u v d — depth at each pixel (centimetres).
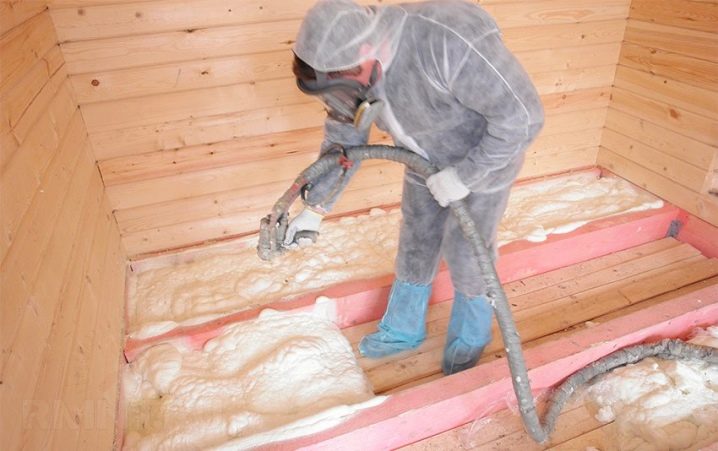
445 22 103
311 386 155
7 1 124
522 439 146
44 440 92
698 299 176
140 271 207
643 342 168
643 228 231
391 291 173
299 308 181
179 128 191
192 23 174
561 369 156
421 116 118
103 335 147
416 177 145
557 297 205
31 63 133
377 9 108
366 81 110
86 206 158
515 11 219
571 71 245
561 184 267
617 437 146
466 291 154
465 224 125
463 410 146
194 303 188
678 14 216
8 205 96
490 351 181
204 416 147
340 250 215
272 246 134
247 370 160
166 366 159
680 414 146
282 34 186
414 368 174
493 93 103
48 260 112
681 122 225
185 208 208
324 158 132
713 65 206
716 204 218
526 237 215
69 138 154
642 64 238
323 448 133
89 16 163
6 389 81
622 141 259
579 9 229
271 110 200
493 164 115
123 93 178
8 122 106
